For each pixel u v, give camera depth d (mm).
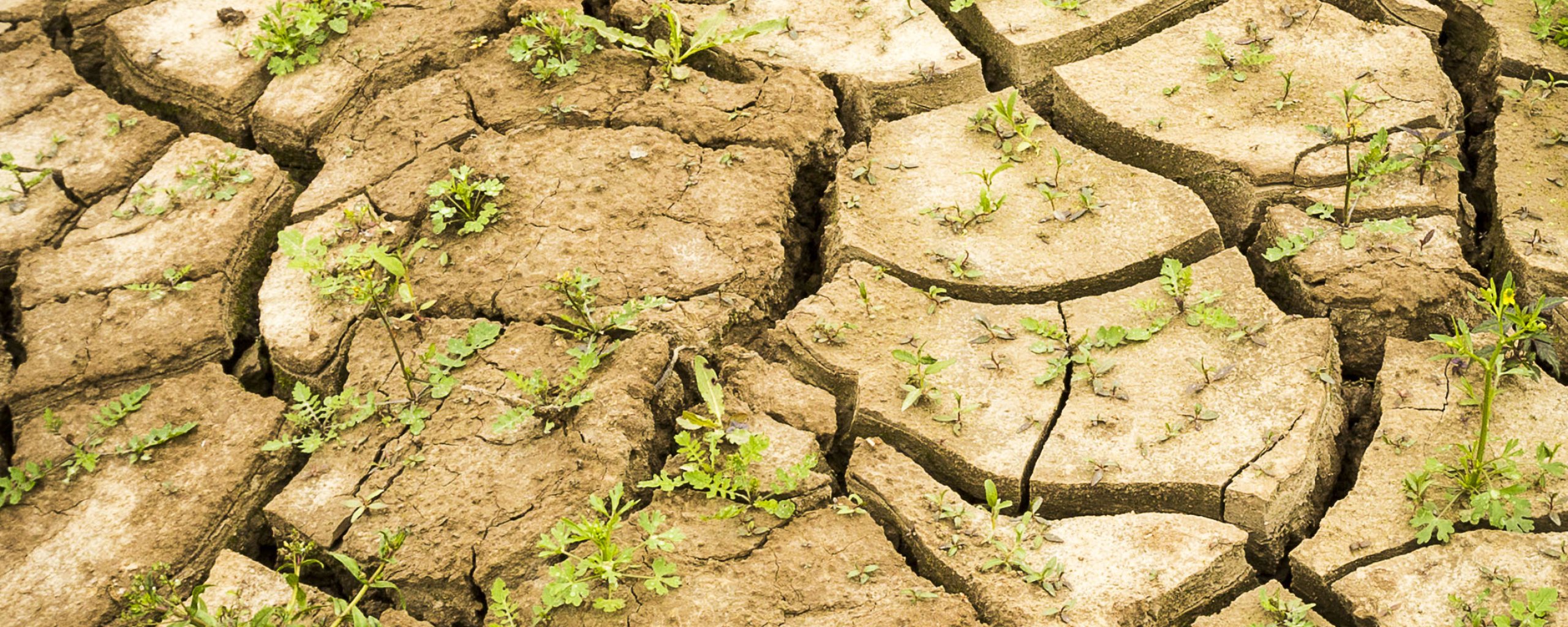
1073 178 5359
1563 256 4832
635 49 6008
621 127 5680
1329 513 4152
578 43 5996
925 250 5086
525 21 5953
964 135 5625
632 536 4188
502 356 4734
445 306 4996
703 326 4820
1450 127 5516
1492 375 3996
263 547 4488
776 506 4211
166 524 4348
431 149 5609
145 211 5457
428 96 5875
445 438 4484
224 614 3918
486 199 5348
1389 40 5820
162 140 5824
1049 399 4527
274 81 6016
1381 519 4105
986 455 4363
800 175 5625
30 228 5414
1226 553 4031
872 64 5863
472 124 5703
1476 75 5883
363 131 5781
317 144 5812
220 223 5379
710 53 6020
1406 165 5098
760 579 4082
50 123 5918
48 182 5617
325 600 4125
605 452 4367
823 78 5863
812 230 5543
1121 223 5133
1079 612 3904
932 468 4469
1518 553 3957
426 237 5262
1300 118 5453
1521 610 3717
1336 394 4516
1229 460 4238
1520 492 4031
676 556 4137
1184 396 4473
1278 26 5949
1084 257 5016
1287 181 5180
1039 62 5891
